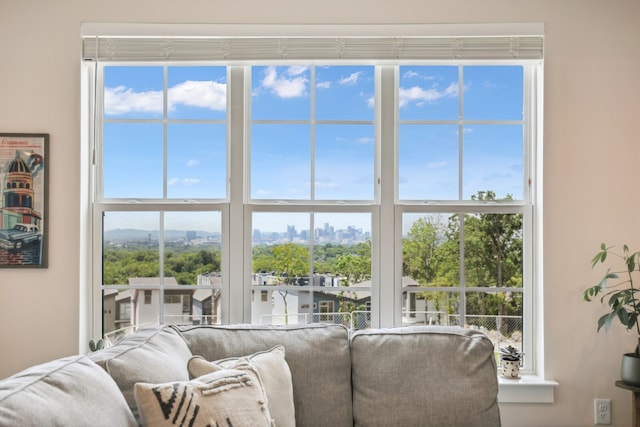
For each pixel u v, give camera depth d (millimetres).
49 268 2924
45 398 1336
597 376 2941
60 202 2934
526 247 3047
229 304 3020
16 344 2900
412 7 2971
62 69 2943
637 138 2980
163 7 2965
